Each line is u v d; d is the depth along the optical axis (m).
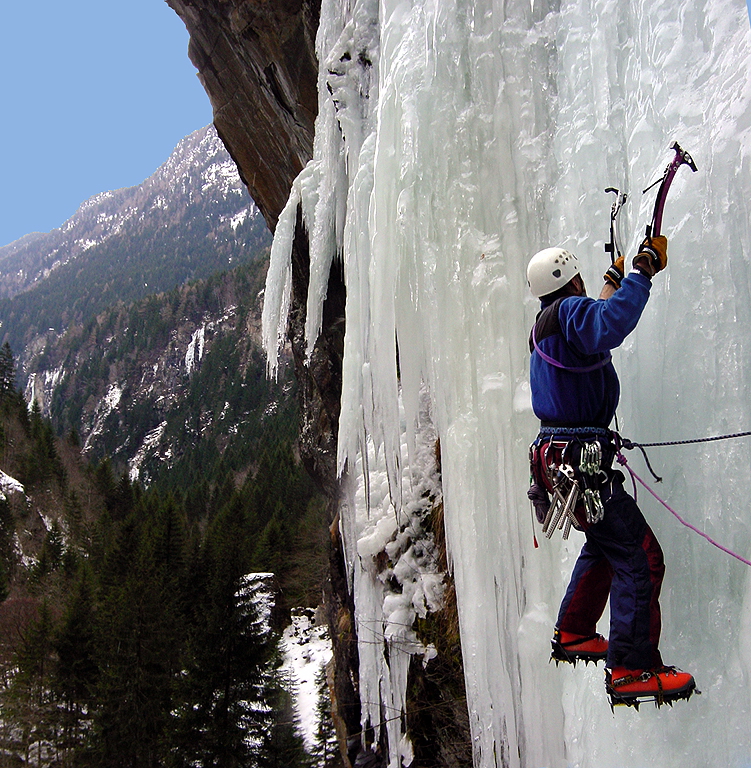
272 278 7.50
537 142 3.82
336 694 10.91
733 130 2.71
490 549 3.77
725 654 2.62
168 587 31.28
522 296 3.76
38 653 26.97
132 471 126.88
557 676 3.38
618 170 3.35
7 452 62.78
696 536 2.72
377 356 4.68
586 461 2.47
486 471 3.78
